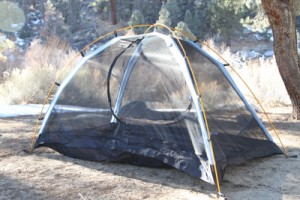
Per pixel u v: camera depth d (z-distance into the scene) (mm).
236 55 16016
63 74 13000
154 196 4227
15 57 15547
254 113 5613
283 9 7098
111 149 5297
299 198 4141
